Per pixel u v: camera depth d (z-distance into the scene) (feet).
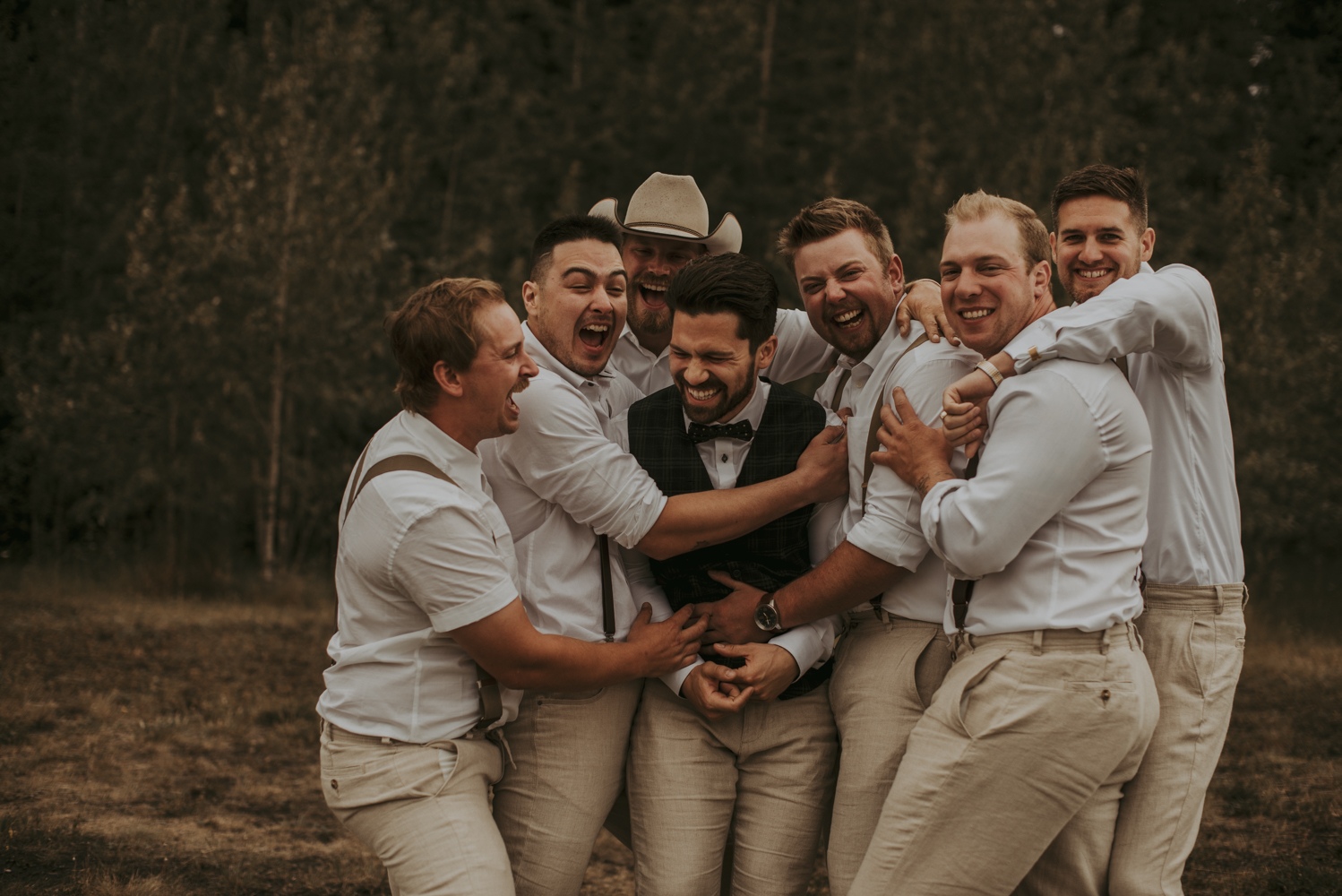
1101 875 8.57
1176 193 53.72
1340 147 60.54
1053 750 7.67
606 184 64.23
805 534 9.80
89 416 51.16
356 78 55.93
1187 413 9.22
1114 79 55.83
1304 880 15.37
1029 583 7.89
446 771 8.01
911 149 54.19
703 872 9.33
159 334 52.08
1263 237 47.60
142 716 24.93
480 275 55.31
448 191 62.90
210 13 63.87
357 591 8.21
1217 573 9.15
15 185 60.39
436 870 7.70
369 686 8.09
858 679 9.30
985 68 54.54
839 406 10.21
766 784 9.63
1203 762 8.86
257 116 53.42
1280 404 44.70
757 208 60.29
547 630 9.08
